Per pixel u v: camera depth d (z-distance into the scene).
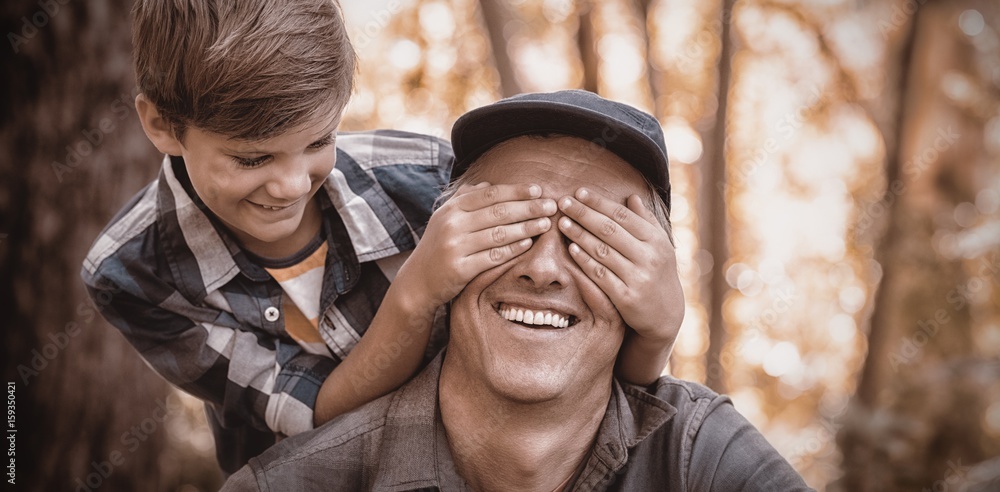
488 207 1.51
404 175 1.93
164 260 1.86
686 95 6.36
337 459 1.62
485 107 1.52
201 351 1.85
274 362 1.85
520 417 1.52
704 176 6.26
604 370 1.56
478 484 1.59
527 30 5.88
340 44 1.60
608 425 1.58
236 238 1.85
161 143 1.67
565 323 1.53
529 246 1.50
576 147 1.55
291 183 1.57
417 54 5.83
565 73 6.03
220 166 1.56
